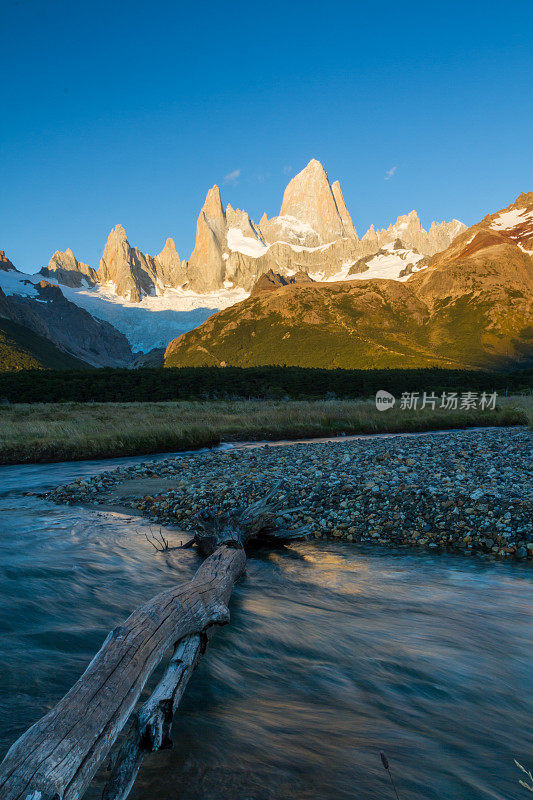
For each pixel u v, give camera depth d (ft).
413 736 10.55
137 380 258.98
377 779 9.04
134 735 9.00
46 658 13.74
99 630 15.80
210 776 9.00
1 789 6.34
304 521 31.76
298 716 11.25
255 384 261.44
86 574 21.58
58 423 91.09
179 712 11.33
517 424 106.42
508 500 30.37
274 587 20.98
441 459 45.93
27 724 10.48
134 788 8.66
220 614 14.93
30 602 17.93
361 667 13.74
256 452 59.31
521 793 8.75
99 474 52.65
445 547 26.86
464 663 14.01
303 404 147.13
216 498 36.27
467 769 9.44
